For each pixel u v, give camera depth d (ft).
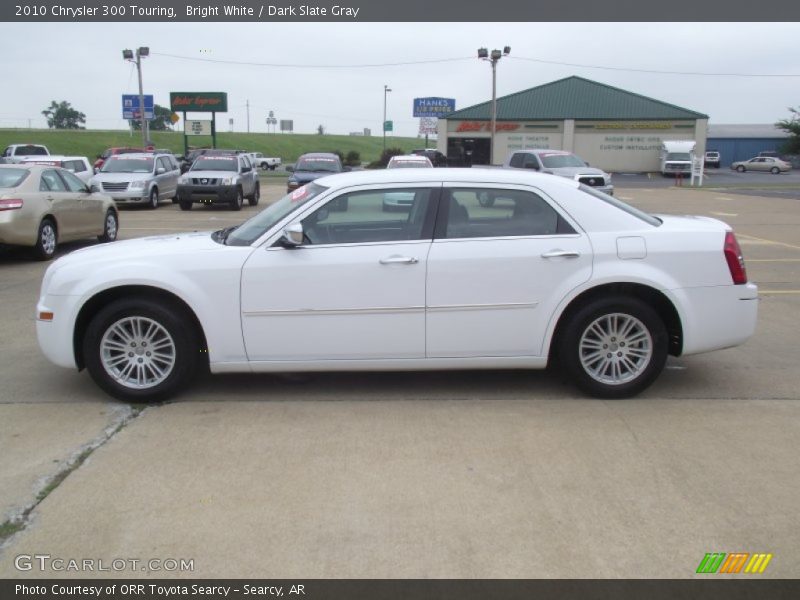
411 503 12.42
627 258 16.78
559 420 16.08
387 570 10.57
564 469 13.69
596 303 16.81
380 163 172.96
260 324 16.71
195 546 11.18
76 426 15.78
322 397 17.58
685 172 168.35
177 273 16.61
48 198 38.11
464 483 13.12
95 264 16.94
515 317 16.80
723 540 11.31
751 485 13.08
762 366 20.08
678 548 11.09
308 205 16.98
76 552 11.04
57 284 16.90
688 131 179.32
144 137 144.97
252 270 16.55
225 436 15.21
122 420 16.11
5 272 34.68
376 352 16.88
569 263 16.69
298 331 16.74
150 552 11.03
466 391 18.01
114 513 12.10
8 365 20.15
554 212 17.03
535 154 78.33
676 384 18.56
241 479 13.28
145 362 17.06
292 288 16.56
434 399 17.44
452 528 11.64
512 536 11.41
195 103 179.11
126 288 16.88
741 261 17.26
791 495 12.71
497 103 183.01
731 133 241.96
